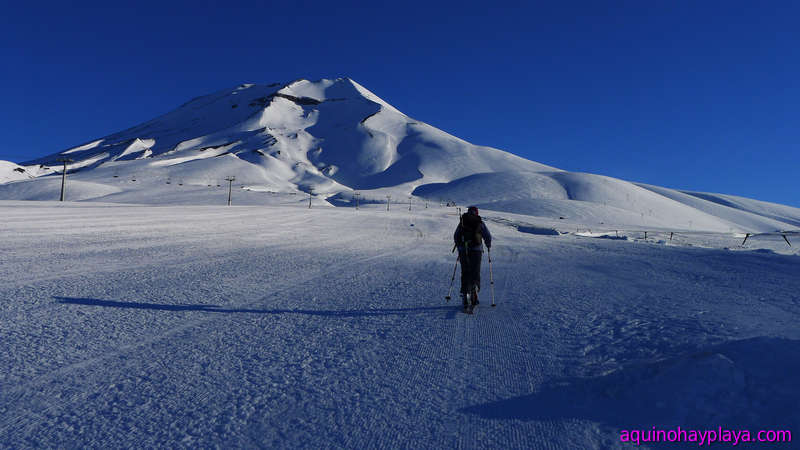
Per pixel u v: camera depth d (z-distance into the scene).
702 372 3.08
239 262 10.58
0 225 16.41
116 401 3.03
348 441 2.60
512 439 2.65
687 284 8.80
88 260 9.65
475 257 6.19
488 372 3.76
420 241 22.53
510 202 175.00
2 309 5.29
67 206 37.38
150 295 6.45
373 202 186.88
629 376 3.41
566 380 3.55
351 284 8.23
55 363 3.67
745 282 9.07
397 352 4.27
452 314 5.95
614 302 6.82
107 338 4.39
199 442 2.54
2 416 2.76
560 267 11.86
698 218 189.25
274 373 3.64
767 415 2.62
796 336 4.18
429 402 3.16
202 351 4.11
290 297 6.77
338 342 4.55
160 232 17.89
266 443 2.55
